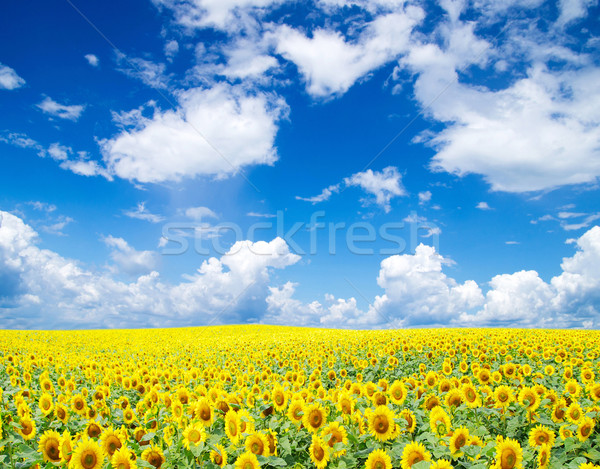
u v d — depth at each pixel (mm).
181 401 7645
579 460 5477
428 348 18453
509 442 5070
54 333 52188
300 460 6129
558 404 7133
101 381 12820
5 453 6016
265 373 12227
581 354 16156
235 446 5777
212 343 33938
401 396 7691
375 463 5184
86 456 5117
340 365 15773
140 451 5805
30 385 12648
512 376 10586
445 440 5539
